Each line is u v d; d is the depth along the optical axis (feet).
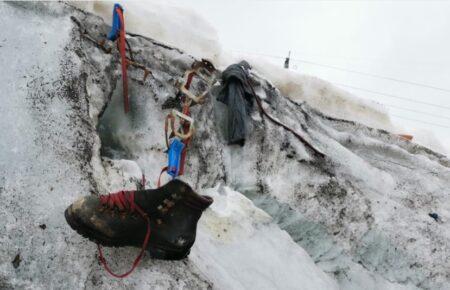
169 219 7.09
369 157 15.94
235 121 12.47
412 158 16.60
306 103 16.70
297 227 12.35
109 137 10.53
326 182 13.28
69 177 8.11
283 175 12.96
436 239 13.48
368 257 12.61
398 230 13.28
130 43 12.18
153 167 10.55
